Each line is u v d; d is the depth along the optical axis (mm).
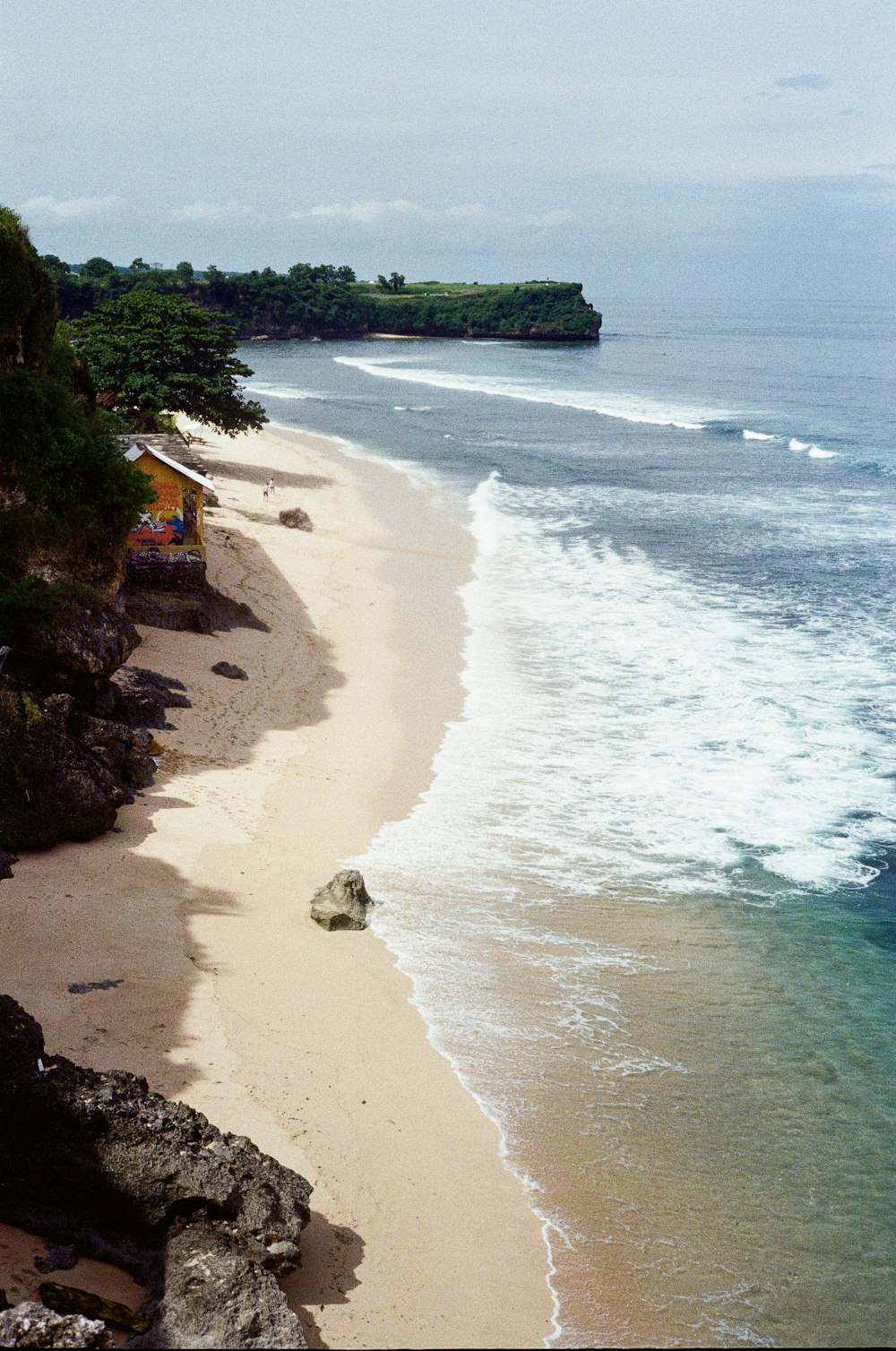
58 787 21688
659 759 29234
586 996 19422
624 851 24547
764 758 29484
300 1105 15922
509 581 46406
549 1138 16047
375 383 138250
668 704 33031
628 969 20312
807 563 50094
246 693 31422
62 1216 13242
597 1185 15297
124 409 62219
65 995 17312
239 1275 12031
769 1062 18156
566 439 89438
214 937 19656
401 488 66000
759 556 51094
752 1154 16141
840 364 170500
